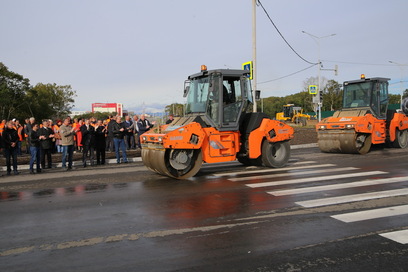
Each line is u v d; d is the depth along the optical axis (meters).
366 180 8.45
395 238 4.64
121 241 4.72
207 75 10.12
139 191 7.91
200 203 6.67
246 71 10.42
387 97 14.95
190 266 3.90
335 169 10.23
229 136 10.23
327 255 4.13
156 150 9.55
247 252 4.26
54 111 60.19
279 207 6.25
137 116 18.50
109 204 6.75
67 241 4.77
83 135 12.73
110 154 16.28
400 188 7.52
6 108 46.50
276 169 10.62
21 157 15.96
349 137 13.38
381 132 14.45
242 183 8.54
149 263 4.00
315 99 35.75
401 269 3.75
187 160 9.47
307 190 7.55
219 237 4.80
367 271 3.71
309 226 5.18
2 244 4.72
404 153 13.71
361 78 14.83
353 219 5.47
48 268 3.93
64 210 6.38
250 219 5.59
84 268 3.91
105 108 130.88
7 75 47.22
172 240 4.72
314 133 30.41
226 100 10.24
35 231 5.23
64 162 12.07
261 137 10.59
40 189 8.42
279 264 3.91
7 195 7.82
